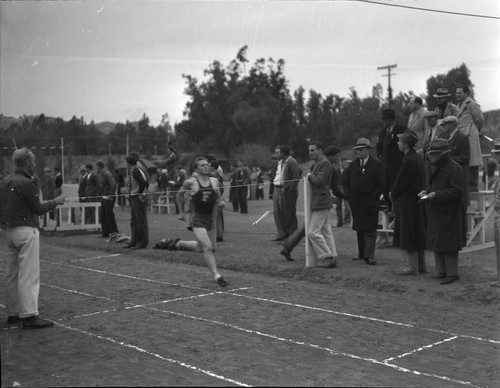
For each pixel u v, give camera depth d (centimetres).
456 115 995
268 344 546
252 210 2178
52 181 1530
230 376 459
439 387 439
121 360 502
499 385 443
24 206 616
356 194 912
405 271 832
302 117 4244
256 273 923
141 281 876
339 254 1024
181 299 745
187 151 1823
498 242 731
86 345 548
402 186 817
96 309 698
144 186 1197
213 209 827
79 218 1648
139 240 1209
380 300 723
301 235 960
